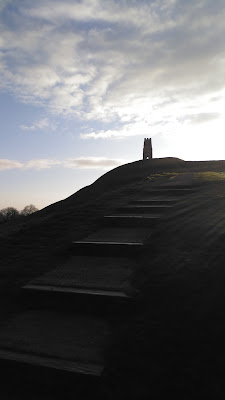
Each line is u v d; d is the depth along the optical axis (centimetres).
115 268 446
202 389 238
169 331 299
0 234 712
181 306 334
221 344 275
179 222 629
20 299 388
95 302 358
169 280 387
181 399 233
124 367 261
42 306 373
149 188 1153
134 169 4084
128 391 241
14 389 259
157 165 4150
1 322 341
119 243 512
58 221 736
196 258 440
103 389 244
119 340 295
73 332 314
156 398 235
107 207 848
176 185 1174
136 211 776
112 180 3394
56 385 255
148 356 272
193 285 369
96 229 646
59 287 388
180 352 273
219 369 252
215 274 387
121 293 360
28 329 323
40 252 541
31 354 277
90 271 440
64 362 264
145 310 337
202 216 661
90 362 265
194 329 297
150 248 502
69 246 538
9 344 293
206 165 3478
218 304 328
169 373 254
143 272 420
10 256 530
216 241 493
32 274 448
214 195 917
